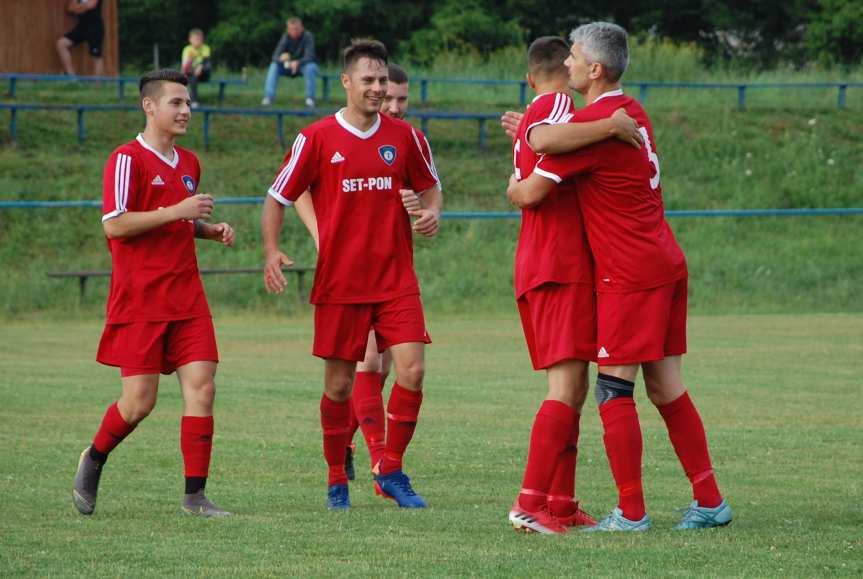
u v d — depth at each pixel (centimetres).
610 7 16600
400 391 2586
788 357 5484
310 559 1934
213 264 8631
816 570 1825
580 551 1980
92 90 11444
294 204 2719
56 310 7838
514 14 15950
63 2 11600
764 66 16362
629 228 2172
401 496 2556
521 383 4706
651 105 12062
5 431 3488
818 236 9788
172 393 4444
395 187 2584
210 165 9925
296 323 7594
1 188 9138
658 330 2175
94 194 9312
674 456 3141
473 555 1955
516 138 2333
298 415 3875
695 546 2016
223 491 2705
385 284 2588
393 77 3042
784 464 2970
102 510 2444
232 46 15188
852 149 11356
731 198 10344
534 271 2234
